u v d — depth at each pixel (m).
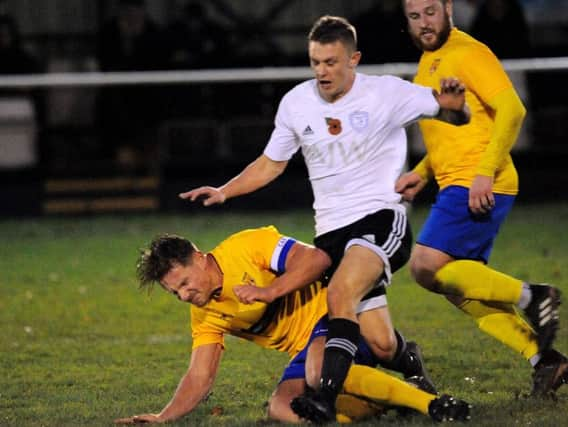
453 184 19.00
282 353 22.97
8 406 19.19
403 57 45.22
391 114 17.44
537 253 34.22
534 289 18.48
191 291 17.00
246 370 21.48
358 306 17.48
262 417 17.80
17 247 38.72
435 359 21.89
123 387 20.48
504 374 20.52
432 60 19.31
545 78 46.12
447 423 16.38
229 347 23.58
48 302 29.25
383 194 17.48
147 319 26.94
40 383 20.95
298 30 52.41
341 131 17.42
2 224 44.44
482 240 19.11
